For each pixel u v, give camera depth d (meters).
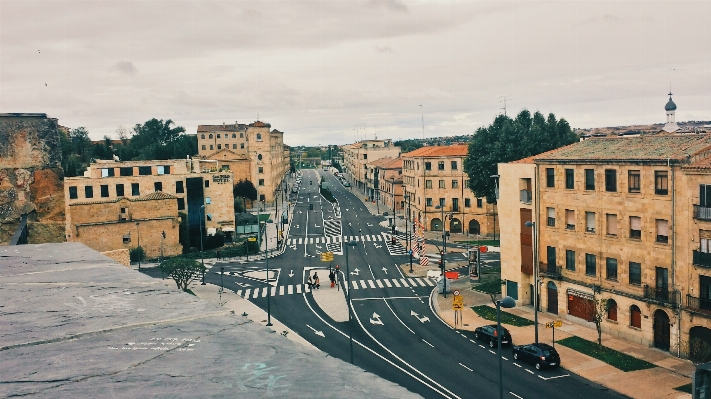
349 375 4.03
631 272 42.22
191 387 3.68
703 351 34.75
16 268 8.18
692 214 37.25
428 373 36.28
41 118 23.06
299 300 57.50
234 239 94.88
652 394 31.75
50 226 22.92
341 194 177.62
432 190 99.25
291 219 120.75
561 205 47.97
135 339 4.71
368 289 62.00
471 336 44.69
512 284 54.34
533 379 34.84
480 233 95.75
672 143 41.72
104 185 81.31
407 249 84.50
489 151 76.62
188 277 57.12
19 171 22.58
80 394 3.58
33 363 4.12
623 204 42.38
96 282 7.06
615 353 39.03
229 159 136.38
